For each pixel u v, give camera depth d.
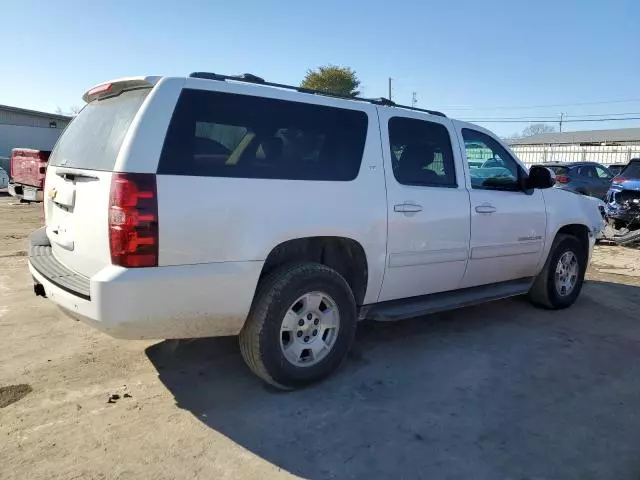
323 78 51.59
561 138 50.38
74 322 5.13
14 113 34.06
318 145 3.90
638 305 6.42
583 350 4.84
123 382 3.92
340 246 4.16
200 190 3.25
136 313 3.09
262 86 3.74
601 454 3.15
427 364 4.41
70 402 3.60
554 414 3.62
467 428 3.40
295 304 3.75
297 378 3.78
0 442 3.11
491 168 5.24
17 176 8.64
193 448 3.10
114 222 3.04
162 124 3.21
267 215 3.51
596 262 9.21
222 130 3.45
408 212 4.30
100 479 2.79
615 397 3.90
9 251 8.76
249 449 3.11
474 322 5.58
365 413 3.55
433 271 4.64
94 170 3.28
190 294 3.23
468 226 4.81
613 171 19.73
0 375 3.98
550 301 6.02
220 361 4.32
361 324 5.38
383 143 4.27
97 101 3.94
